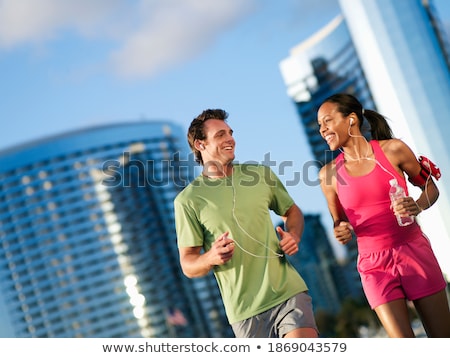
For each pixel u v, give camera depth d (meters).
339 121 5.63
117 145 133.75
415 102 105.62
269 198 5.61
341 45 123.50
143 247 133.62
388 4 106.69
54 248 132.62
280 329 5.32
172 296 133.50
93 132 133.38
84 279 132.12
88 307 131.88
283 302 5.33
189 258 5.47
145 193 134.62
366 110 5.77
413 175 5.66
